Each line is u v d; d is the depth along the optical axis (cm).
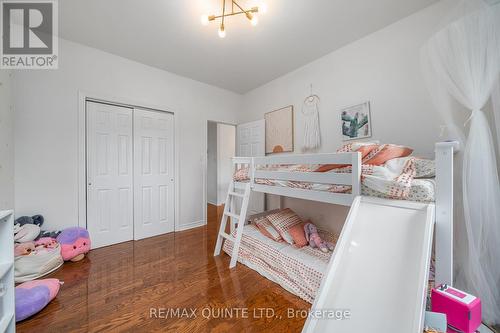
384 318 89
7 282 116
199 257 241
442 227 112
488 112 138
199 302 162
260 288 181
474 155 129
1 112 190
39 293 150
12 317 117
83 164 252
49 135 230
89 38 238
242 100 425
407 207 118
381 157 153
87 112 257
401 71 207
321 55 276
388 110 216
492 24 125
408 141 203
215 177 538
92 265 220
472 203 128
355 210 130
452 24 137
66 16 201
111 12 196
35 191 223
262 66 307
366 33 229
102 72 264
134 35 232
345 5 187
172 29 221
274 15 200
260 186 220
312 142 291
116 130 280
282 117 336
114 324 139
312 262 182
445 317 99
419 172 154
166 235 316
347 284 104
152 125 311
